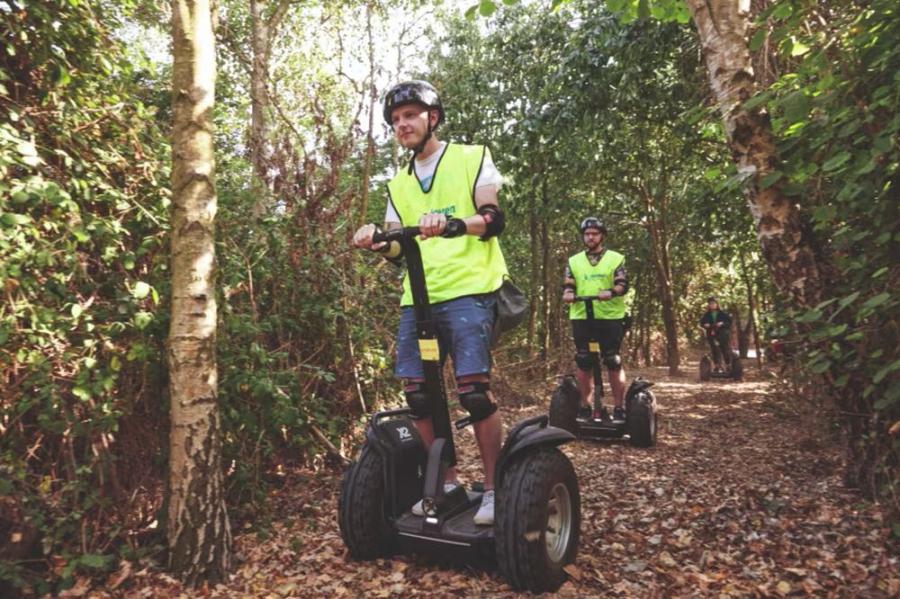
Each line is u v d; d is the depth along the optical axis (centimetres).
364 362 513
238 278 400
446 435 278
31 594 262
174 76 283
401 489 289
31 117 326
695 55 754
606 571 284
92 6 375
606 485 441
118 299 308
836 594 251
